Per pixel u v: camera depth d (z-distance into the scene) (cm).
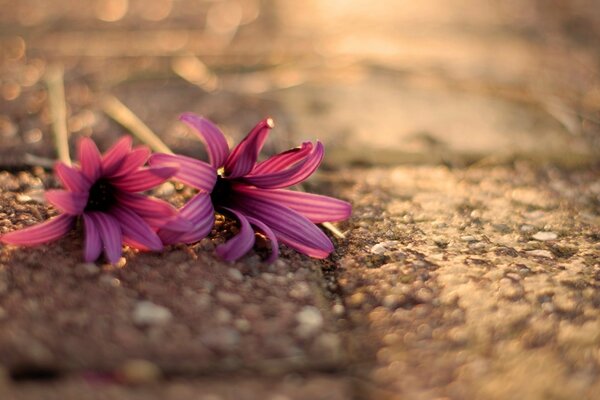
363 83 58
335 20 80
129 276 35
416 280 36
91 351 32
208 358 32
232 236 38
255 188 38
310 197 38
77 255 36
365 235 40
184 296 34
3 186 42
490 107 55
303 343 33
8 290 34
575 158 49
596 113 55
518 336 34
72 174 35
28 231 35
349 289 36
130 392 31
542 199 44
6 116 51
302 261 37
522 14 84
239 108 54
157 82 57
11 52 64
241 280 36
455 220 41
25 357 32
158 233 36
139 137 49
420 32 76
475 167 47
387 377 32
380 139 50
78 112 52
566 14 84
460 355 33
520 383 32
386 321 34
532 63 66
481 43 72
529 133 52
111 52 65
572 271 37
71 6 82
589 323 34
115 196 36
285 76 60
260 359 32
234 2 87
